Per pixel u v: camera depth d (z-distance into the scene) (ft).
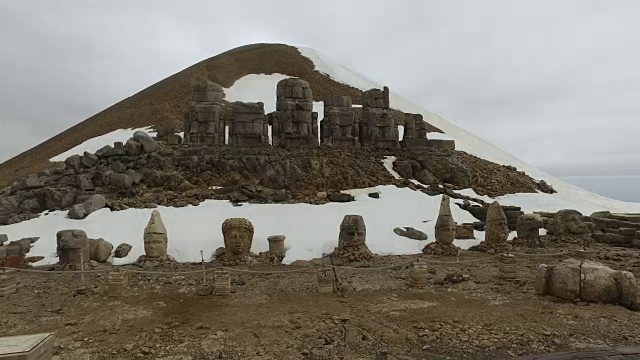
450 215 50.96
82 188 65.05
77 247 43.19
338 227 55.01
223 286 35.35
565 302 32.94
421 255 49.83
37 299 34.53
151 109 164.66
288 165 71.26
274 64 223.71
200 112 77.10
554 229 59.36
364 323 28.53
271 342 25.76
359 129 87.56
